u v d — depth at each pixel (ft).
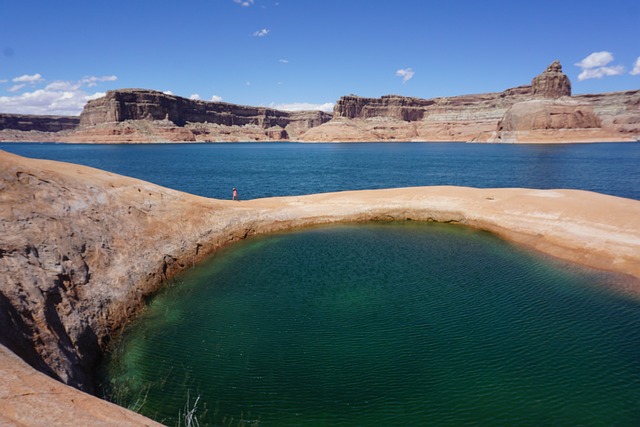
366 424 40.81
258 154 626.23
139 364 51.80
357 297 72.43
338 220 139.33
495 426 40.45
